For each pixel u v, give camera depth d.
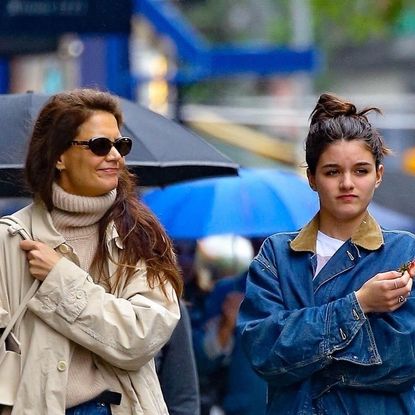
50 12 23.34
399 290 10.97
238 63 34.81
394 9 52.72
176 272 11.54
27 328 11.18
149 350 11.09
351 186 11.42
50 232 11.34
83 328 10.98
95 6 23.41
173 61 37.81
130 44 33.19
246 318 11.70
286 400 11.48
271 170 22.30
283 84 63.81
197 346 20.05
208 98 57.97
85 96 11.39
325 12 60.09
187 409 13.78
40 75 37.84
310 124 11.76
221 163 15.55
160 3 34.97
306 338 11.12
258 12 68.94
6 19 23.27
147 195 21.47
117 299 11.13
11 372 11.09
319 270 11.63
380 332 11.13
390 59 67.81
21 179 13.34
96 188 11.31
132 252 11.39
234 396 19.25
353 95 67.44
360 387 11.27
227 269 21.83
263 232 20.38
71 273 11.10
